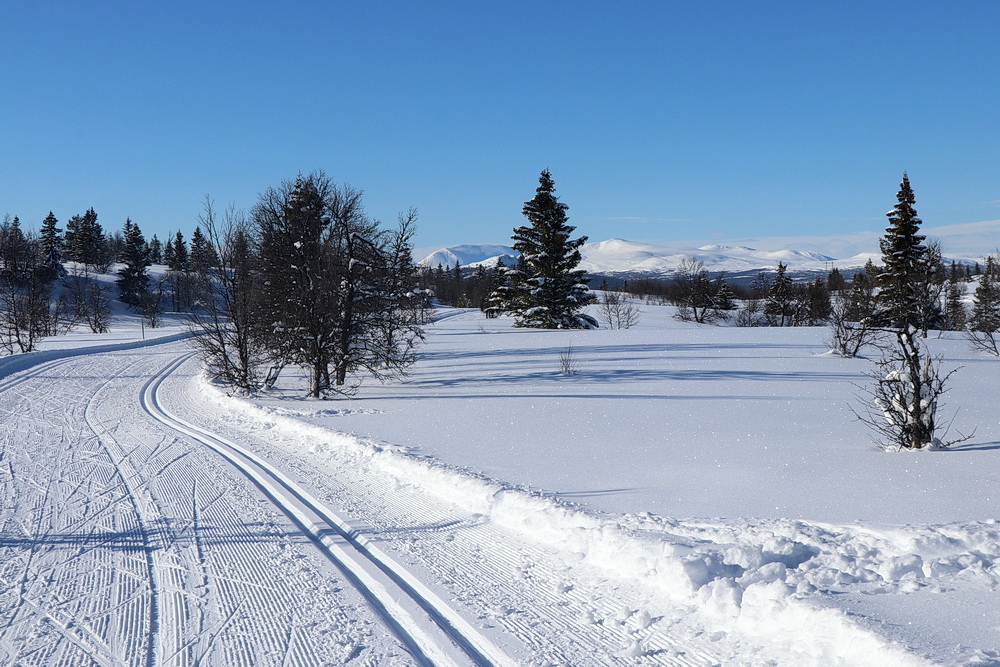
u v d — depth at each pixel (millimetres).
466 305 117812
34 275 49750
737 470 8484
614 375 22312
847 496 6891
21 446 12719
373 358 22203
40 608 5316
